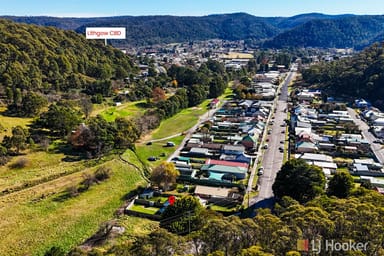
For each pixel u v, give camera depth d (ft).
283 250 113.09
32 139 314.96
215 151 331.16
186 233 176.24
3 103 389.60
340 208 135.85
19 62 481.05
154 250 125.90
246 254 104.99
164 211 207.62
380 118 421.59
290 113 472.85
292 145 345.10
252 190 249.14
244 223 126.82
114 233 198.08
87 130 322.55
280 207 182.50
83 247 187.11
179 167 288.51
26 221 212.23
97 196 245.24
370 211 126.52
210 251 121.80
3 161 279.28
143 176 280.10
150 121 399.65
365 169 279.69
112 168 285.02
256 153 322.96
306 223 121.49
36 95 386.32
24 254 184.55
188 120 443.73
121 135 332.60
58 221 214.48
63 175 273.33
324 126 408.87
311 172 221.05
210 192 244.01
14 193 241.96
